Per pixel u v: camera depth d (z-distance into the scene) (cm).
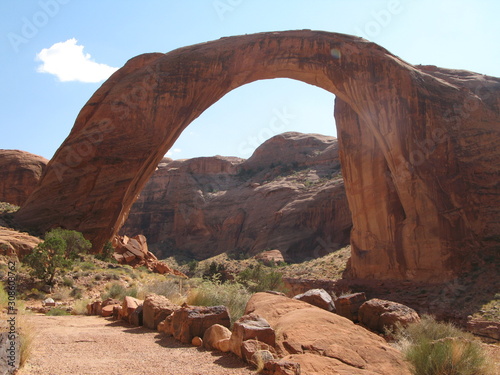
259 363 454
